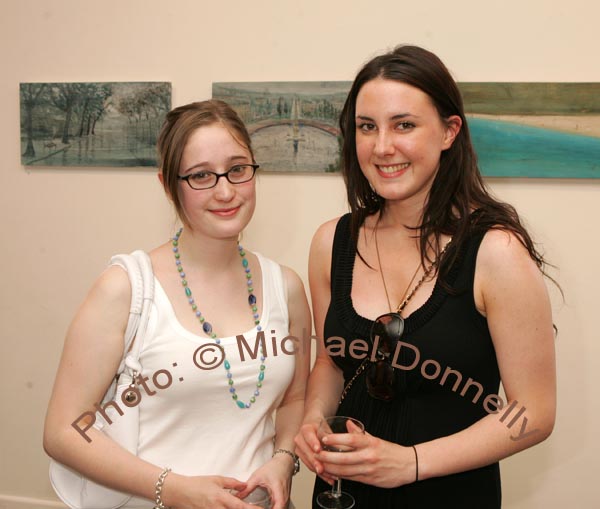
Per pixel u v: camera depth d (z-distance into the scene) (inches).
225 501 43.4
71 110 90.7
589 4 81.4
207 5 88.0
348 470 45.2
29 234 95.8
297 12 86.6
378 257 53.3
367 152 48.8
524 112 82.8
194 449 47.7
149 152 90.0
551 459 90.7
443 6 83.9
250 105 87.6
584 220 85.4
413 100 46.4
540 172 83.6
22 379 99.2
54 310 97.0
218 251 50.0
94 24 90.4
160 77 90.0
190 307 49.4
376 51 85.7
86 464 44.9
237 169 48.1
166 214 92.2
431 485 49.7
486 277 46.5
